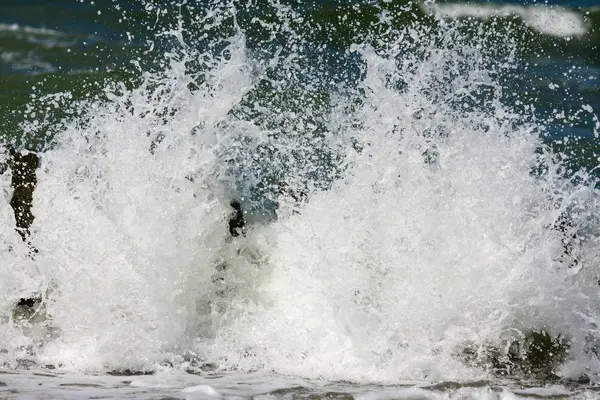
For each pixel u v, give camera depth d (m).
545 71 41.88
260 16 31.80
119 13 50.12
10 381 16.67
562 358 19.30
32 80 40.75
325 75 32.75
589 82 40.69
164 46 40.47
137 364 18.62
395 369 18.44
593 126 35.50
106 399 15.42
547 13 49.62
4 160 21.67
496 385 17.48
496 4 50.19
